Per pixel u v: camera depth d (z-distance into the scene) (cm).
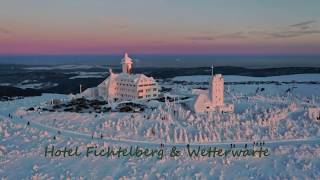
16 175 9700
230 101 17450
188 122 13700
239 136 12412
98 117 14338
